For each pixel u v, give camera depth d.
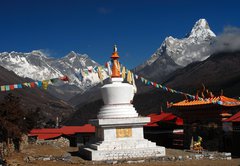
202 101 35.78
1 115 35.59
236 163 26.28
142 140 29.89
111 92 30.94
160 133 44.91
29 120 45.50
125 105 31.05
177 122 43.84
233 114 37.72
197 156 28.91
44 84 25.89
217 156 29.16
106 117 30.53
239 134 34.59
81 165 26.14
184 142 38.44
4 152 33.66
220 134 34.34
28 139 48.94
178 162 27.06
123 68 32.34
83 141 49.69
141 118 30.06
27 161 28.27
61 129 51.28
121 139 29.62
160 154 29.12
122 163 26.70
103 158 27.98
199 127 37.06
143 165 25.64
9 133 34.88
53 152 38.25
